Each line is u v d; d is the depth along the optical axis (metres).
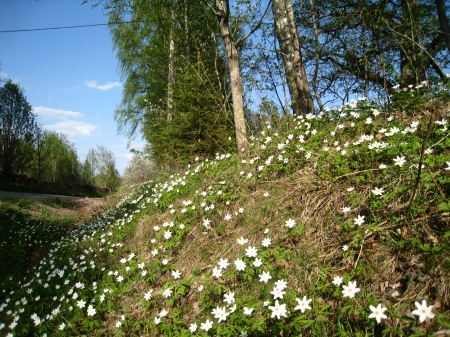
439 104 4.80
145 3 12.91
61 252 8.01
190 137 10.98
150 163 22.56
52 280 6.13
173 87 11.59
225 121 10.44
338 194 4.07
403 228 3.13
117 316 4.30
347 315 2.76
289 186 4.90
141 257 5.27
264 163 5.93
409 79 8.01
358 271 3.06
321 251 3.58
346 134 5.27
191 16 12.60
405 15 7.33
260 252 3.85
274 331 2.69
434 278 2.61
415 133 4.17
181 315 3.73
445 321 2.24
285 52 9.15
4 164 27.02
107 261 6.14
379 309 2.40
